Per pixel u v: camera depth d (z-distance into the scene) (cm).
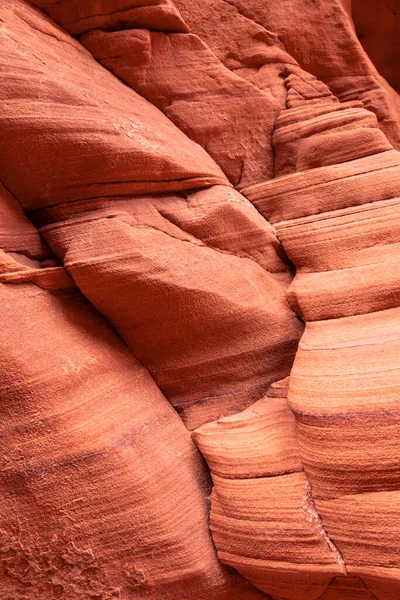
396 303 292
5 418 260
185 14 396
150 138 318
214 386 326
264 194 365
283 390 301
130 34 350
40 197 299
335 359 273
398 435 237
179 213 322
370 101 439
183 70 371
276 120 394
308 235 334
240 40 405
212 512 287
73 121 290
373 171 340
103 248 293
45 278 291
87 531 266
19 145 284
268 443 284
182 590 274
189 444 310
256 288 329
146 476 279
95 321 308
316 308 308
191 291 306
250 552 269
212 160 367
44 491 261
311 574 252
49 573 263
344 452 248
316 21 427
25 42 301
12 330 266
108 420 281
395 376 249
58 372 272
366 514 239
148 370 324
